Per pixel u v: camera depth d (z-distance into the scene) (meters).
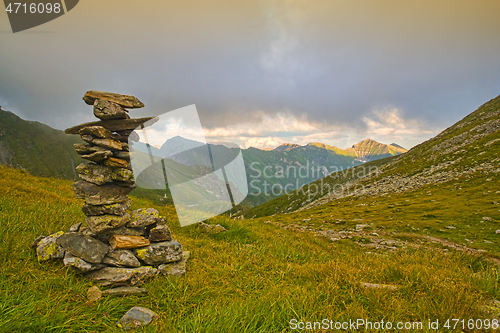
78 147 4.50
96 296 4.20
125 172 4.75
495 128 69.94
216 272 5.88
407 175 65.88
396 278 5.84
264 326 3.55
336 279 5.37
